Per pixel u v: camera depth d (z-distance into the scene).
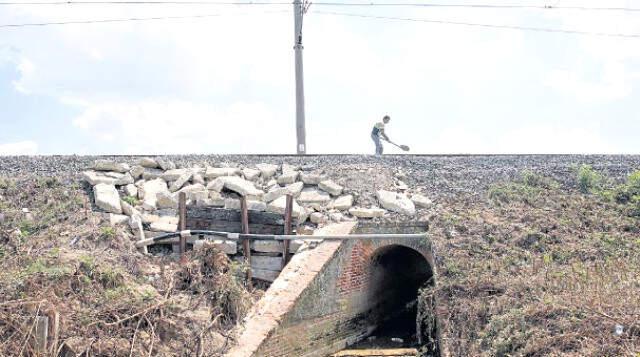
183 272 14.05
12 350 10.84
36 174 17.95
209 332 12.72
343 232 15.94
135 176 18.11
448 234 15.75
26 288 11.81
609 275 13.28
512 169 19.58
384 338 16.81
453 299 13.79
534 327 11.91
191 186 17.50
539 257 14.57
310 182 18.25
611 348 10.73
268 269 15.93
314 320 14.52
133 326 11.98
